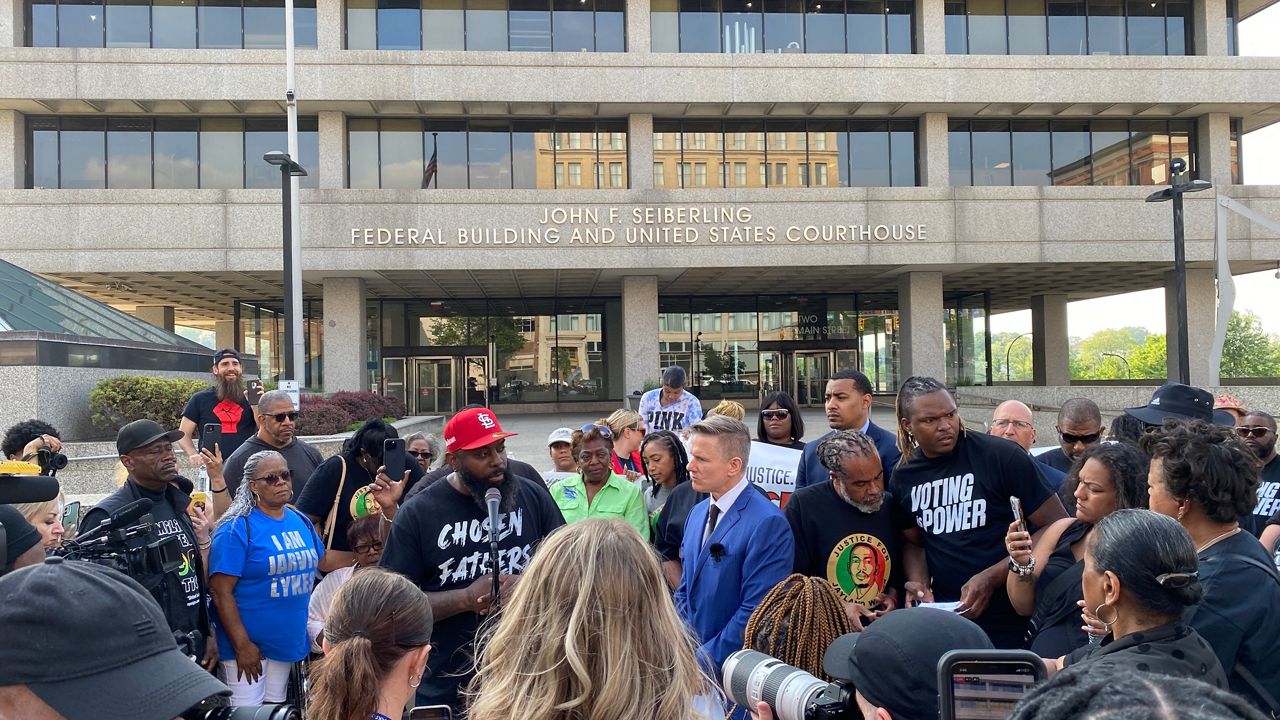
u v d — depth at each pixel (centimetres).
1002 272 2812
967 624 173
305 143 2464
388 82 2366
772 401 585
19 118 2361
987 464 363
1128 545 212
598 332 3250
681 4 2550
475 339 3219
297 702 446
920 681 161
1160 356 8138
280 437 600
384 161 2505
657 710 148
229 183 2436
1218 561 255
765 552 347
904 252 2505
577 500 564
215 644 424
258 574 430
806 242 2498
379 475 497
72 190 2302
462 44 2498
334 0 2416
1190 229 2534
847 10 2583
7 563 289
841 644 200
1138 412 463
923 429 367
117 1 2370
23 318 1530
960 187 2519
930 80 2469
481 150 2530
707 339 3300
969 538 362
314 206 2370
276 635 434
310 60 2334
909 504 383
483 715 154
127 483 415
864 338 3294
